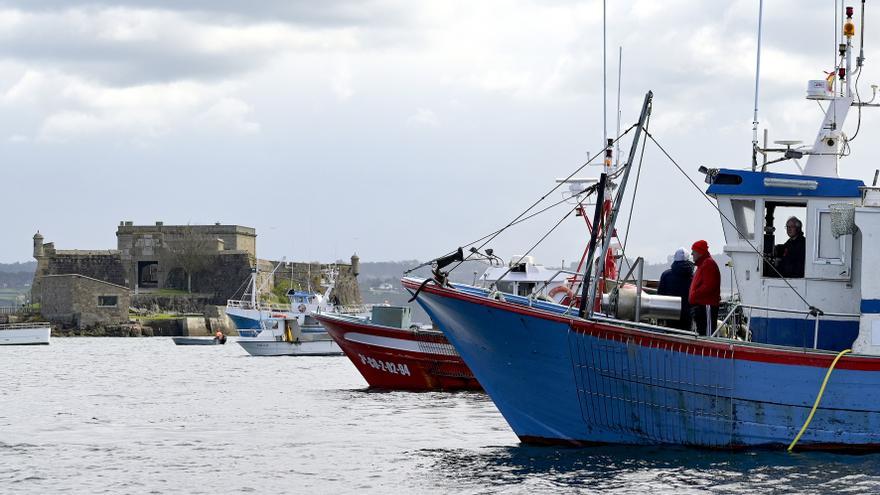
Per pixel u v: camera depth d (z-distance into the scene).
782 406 27.42
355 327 57.06
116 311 180.50
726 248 29.66
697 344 27.64
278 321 106.50
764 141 31.19
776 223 29.42
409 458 31.14
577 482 25.66
